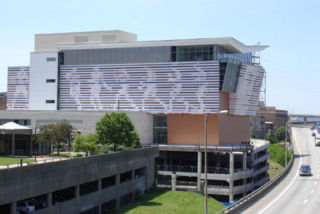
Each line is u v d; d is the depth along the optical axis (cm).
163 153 9181
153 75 9062
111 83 9362
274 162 13488
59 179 4534
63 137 6781
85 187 5597
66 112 8894
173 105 8906
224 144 9106
